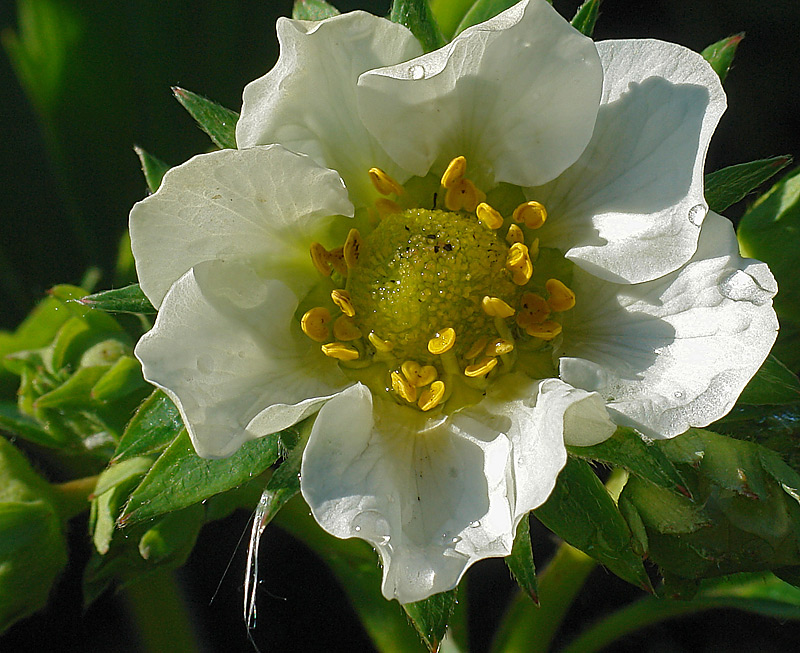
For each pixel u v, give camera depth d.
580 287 0.15
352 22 0.15
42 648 0.18
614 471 0.15
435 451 0.15
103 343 0.17
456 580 0.14
